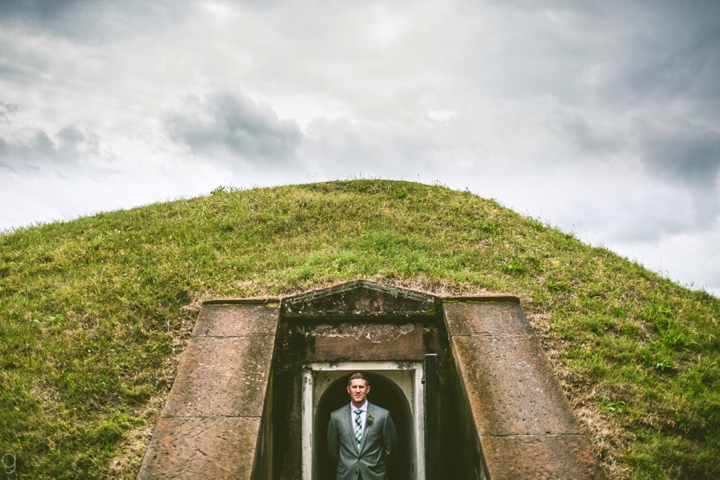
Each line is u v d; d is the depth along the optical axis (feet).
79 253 36.04
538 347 22.86
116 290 29.78
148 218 43.65
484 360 22.02
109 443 20.43
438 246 37.04
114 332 26.25
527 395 20.38
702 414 22.36
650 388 23.47
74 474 19.17
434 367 20.43
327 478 29.68
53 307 28.81
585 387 23.30
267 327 23.71
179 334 26.35
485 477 17.83
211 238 37.73
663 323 29.17
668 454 20.29
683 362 26.07
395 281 29.32
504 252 36.83
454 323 24.04
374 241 36.70
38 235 41.37
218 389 20.57
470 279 30.66
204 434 18.75
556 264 35.40
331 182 54.49
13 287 31.45
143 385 23.24
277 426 23.35
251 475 17.47
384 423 22.38
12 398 21.97
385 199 48.47
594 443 20.44
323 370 24.86
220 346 22.71
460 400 21.80
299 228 40.45
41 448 20.10
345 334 24.75
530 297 29.91
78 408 21.91
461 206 46.75
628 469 19.53
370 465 21.84
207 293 29.04
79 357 24.72
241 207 44.29
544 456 17.94
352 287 25.81
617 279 34.53
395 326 24.93
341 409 22.90
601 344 26.32
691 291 35.70
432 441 20.08
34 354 24.62
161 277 30.66
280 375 24.03
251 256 34.58
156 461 17.75
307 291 26.43
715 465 20.06
